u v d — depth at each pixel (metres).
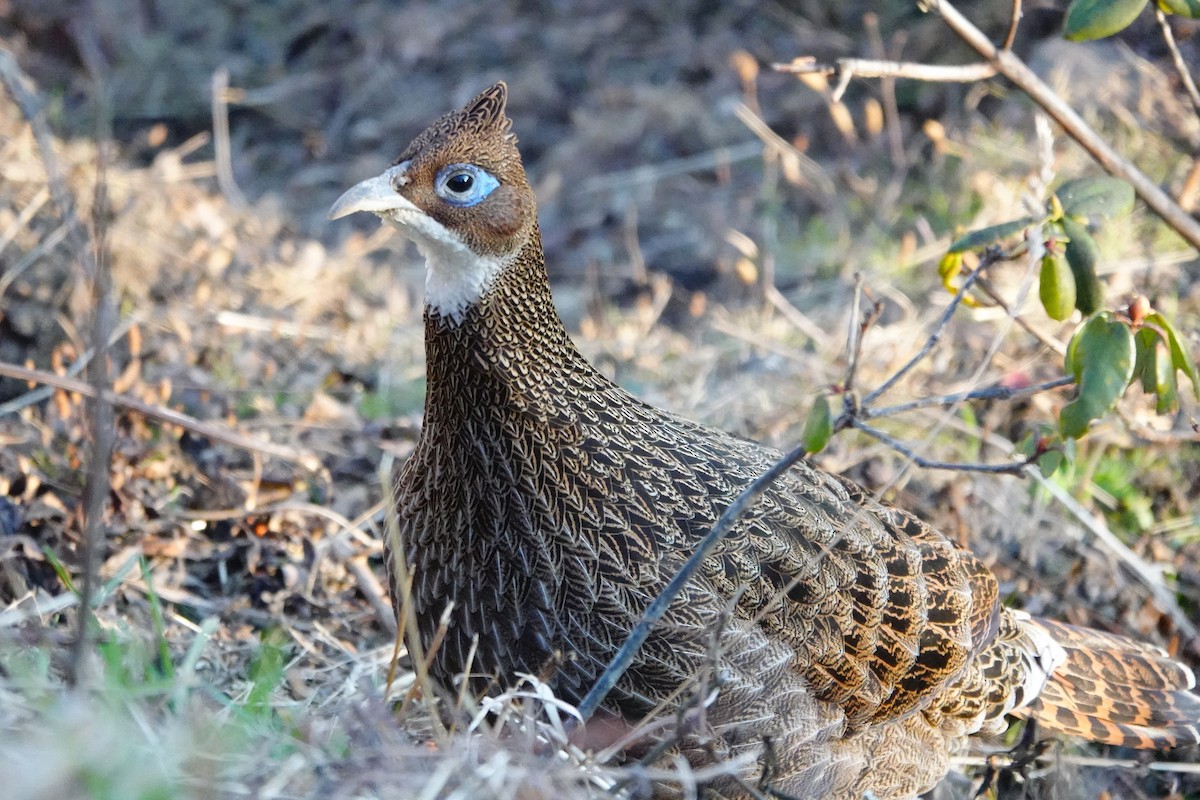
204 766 5.64
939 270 8.00
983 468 6.74
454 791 5.85
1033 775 8.74
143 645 7.69
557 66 19.45
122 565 8.58
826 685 7.43
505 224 7.06
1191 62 14.67
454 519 7.24
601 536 7.08
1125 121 13.95
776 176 16.67
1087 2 7.83
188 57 19.80
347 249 15.20
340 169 18.03
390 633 9.05
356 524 9.71
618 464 7.22
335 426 11.16
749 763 7.00
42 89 18.47
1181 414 10.59
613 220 16.75
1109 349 6.86
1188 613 10.03
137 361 10.26
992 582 8.30
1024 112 15.23
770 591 7.27
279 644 8.71
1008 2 16.53
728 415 11.81
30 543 8.80
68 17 19.44
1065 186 7.85
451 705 6.81
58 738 5.14
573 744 6.68
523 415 7.09
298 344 12.66
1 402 11.24
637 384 12.64
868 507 8.02
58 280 12.13
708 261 15.83
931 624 7.78
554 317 7.34
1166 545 10.38
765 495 7.55
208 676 8.07
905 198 15.62
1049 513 10.43
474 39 20.06
